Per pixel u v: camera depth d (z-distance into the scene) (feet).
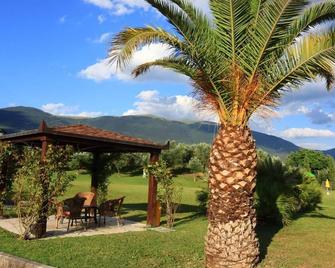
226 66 27.89
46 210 40.37
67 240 38.70
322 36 26.55
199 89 28.91
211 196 28.50
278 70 27.76
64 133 42.73
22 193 39.50
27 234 38.86
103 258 31.76
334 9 26.84
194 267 29.99
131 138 52.70
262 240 41.34
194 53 26.96
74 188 106.22
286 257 33.65
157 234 44.29
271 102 28.35
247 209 27.84
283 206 49.90
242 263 27.50
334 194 152.76
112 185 136.26
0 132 82.58
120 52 27.61
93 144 49.49
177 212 65.51
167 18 27.17
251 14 28.60
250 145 28.07
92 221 52.13
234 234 27.53
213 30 28.94
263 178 51.93
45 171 39.40
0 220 49.85
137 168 183.73
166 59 29.19
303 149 249.14
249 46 28.07
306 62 26.96
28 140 46.85
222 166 27.89
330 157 244.22
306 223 52.75
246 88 27.89
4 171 50.80
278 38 27.89
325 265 31.65
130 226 50.29
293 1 26.55
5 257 30.81
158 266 30.07
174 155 190.70
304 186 59.57
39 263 29.14
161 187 51.31
